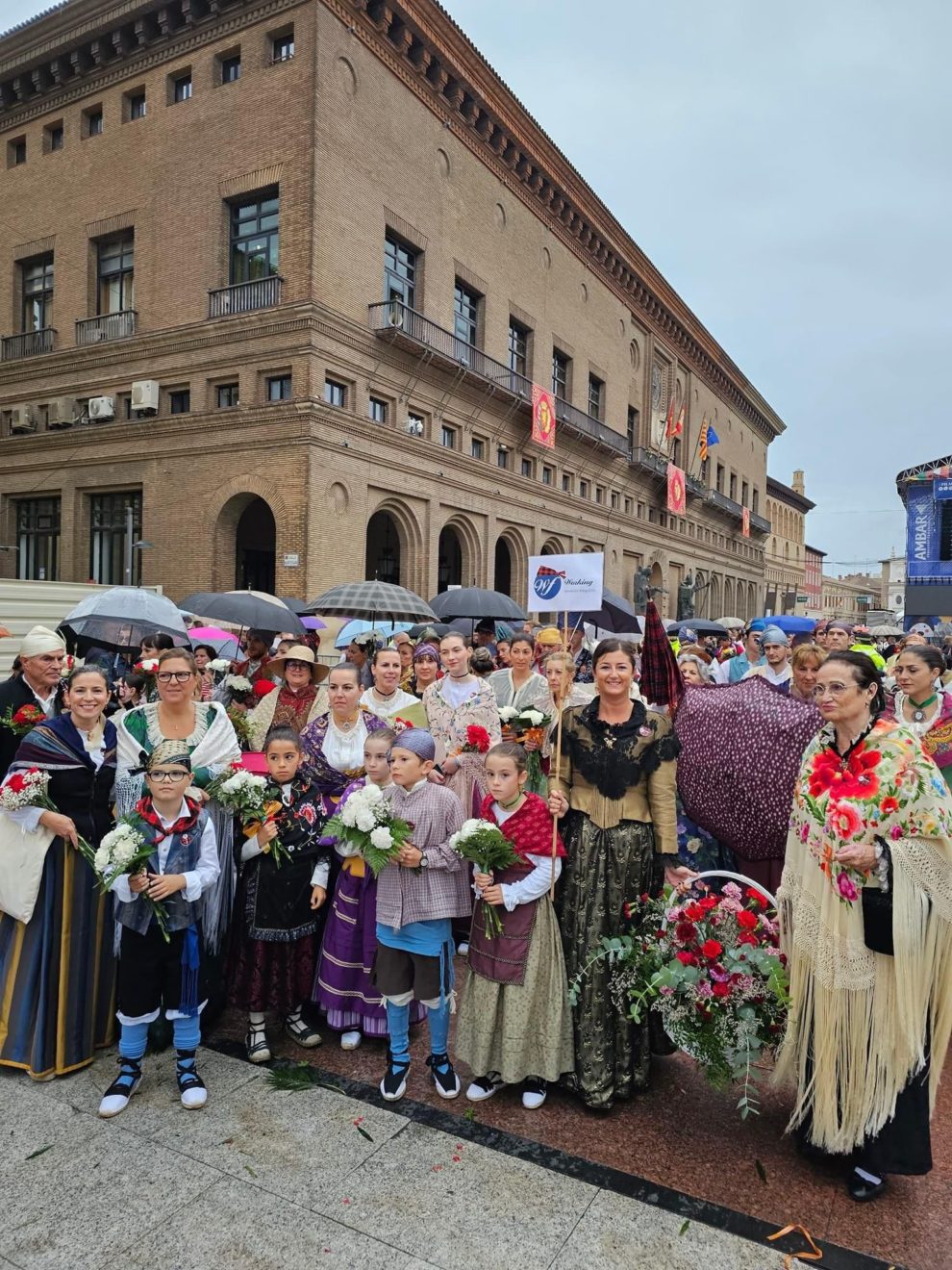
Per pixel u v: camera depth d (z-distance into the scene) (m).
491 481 26.38
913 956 2.80
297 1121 3.39
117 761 3.91
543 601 4.54
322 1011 4.39
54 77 22.61
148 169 21.11
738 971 3.10
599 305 34.41
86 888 3.85
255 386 19.33
